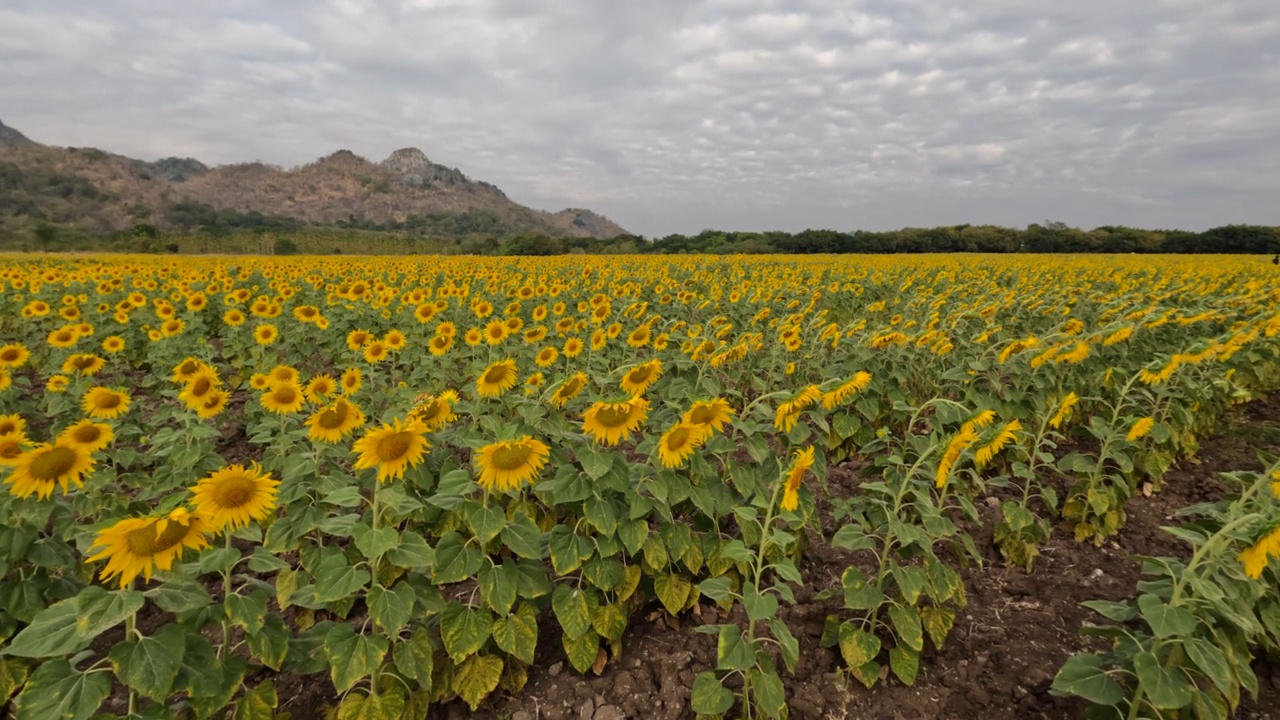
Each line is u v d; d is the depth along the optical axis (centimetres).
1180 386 697
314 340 1114
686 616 433
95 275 1884
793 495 342
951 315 976
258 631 291
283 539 374
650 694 372
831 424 672
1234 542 352
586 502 360
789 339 768
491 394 486
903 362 752
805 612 440
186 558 366
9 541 330
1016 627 439
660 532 386
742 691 366
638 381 464
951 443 367
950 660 406
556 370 766
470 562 329
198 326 1116
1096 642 420
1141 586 337
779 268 2689
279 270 2267
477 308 1059
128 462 529
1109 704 297
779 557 407
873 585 385
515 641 341
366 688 345
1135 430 501
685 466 397
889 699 374
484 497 347
